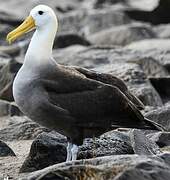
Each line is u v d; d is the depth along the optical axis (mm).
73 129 14398
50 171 12070
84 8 48281
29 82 14250
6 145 15594
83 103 14242
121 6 46469
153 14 41062
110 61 25953
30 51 14539
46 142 14688
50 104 14133
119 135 15664
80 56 26328
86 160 12430
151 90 20797
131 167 11695
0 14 41844
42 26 14766
